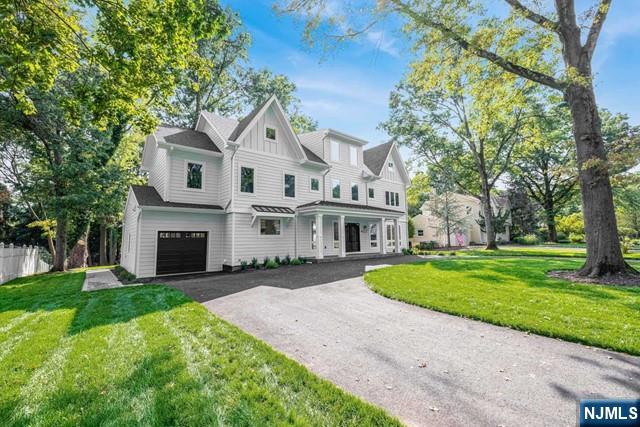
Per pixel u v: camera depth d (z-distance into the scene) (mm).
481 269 10742
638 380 3219
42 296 8391
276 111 16312
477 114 20156
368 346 4309
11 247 14008
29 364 3594
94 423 2449
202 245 14031
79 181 15367
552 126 20781
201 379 3174
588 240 8781
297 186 17016
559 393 2998
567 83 8922
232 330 4816
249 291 8258
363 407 2672
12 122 13664
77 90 6688
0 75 8609
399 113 23969
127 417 2520
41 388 3037
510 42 9555
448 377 3363
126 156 23297
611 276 8117
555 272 9680
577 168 9156
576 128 9141
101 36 6344
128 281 11406
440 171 26016
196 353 3871
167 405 2684
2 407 2705
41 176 15469
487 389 3092
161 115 23938
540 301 6121
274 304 6781
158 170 15008
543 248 23688
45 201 15562
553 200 34312
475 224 38375
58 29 5945
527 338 4516
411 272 10492
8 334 4758
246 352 3932
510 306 5859
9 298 8289
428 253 22062
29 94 13008
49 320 5543
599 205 8578
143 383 3098
